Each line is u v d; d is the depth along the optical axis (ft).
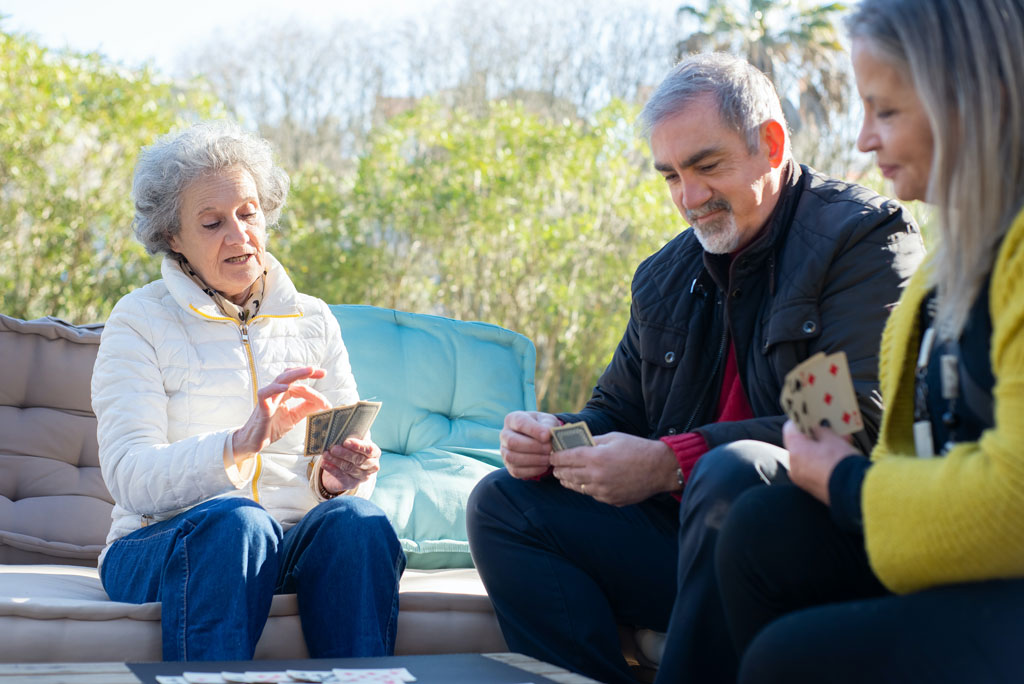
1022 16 4.61
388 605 7.72
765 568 5.07
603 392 8.92
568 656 7.51
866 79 5.03
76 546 9.66
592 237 37.19
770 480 5.82
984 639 4.21
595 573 7.75
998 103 4.59
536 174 37.63
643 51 66.49
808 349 7.27
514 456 7.79
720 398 8.02
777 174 7.67
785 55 51.37
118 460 7.84
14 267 33.58
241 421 8.38
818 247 7.27
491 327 11.97
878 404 6.77
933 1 4.76
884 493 4.62
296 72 74.69
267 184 8.89
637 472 7.17
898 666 4.32
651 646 7.80
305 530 7.86
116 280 34.94
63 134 33.99
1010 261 4.44
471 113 65.21
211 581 7.15
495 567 7.80
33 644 6.81
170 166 8.35
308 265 40.14
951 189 4.71
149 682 5.29
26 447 10.00
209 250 8.42
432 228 38.88
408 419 11.07
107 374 8.14
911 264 7.22
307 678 5.52
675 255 8.42
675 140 7.52
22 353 10.22
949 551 4.39
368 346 11.23
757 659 4.67
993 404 4.65
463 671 6.06
